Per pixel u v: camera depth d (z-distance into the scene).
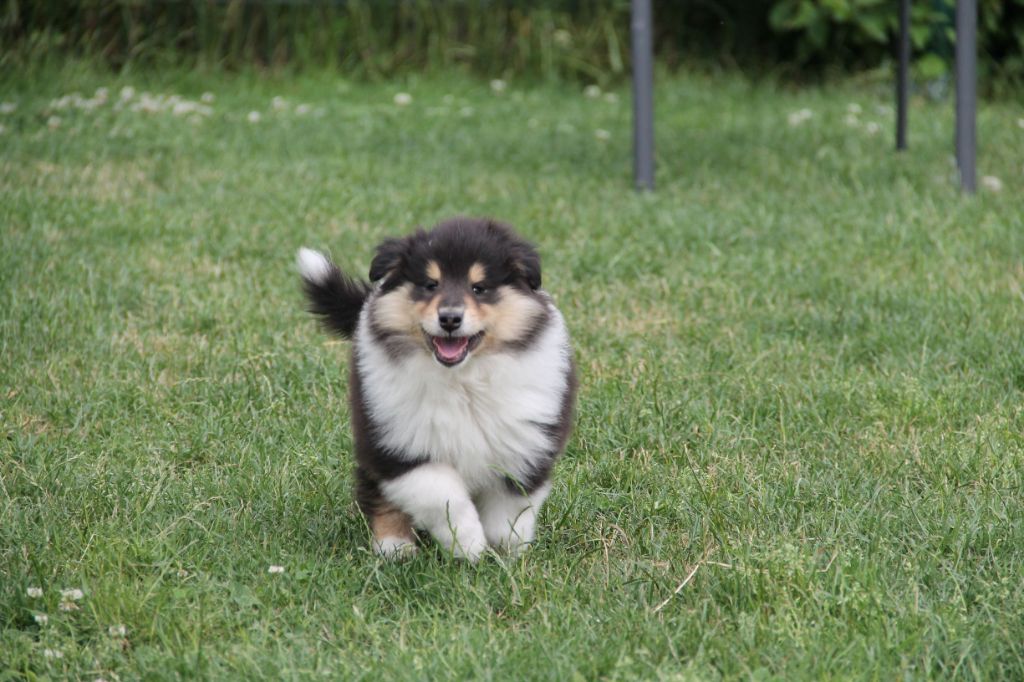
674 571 5.10
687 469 6.11
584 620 4.64
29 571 4.95
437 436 5.05
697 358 7.62
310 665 4.39
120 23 16.72
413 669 4.27
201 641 4.57
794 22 17.58
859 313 8.31
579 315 8.41
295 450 6.32
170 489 5.88
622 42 18.69
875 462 6.21
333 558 5.27
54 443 6.37
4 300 8.11
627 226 10.35
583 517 5.69
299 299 8.57
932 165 12.44
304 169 12.20
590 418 6.72
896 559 5.15
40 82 14.99
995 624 4.49
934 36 17.33
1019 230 10.03
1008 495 5.82
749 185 11.97
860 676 4.14
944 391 7.00
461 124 14.92
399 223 10.45
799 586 4.81
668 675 4.17
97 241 9.61
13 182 11.01
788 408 6.86
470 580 5.04
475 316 4.91
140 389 7.05
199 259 9.41
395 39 18.31
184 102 14.87
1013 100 16.61
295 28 17.66
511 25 18.59
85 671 4.37
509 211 10.84
